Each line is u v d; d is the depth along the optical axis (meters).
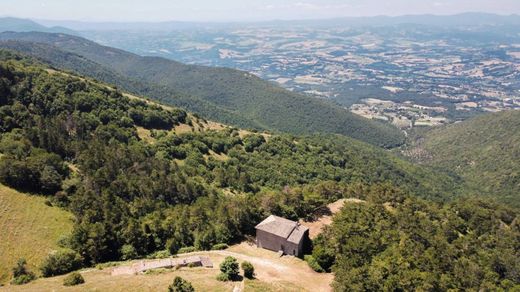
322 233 103.25
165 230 106.94
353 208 117.31
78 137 173.12
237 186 182.12
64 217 116.31
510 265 102.56
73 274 77.00
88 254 94.81
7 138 148.38
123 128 197.88
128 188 139.88
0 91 175.50
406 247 97.19
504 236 128.50
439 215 139.50
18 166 122.44
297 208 117.00
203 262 87.75
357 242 93.88
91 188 132.88
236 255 95.12
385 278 81.62
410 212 128.25
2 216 106.56
